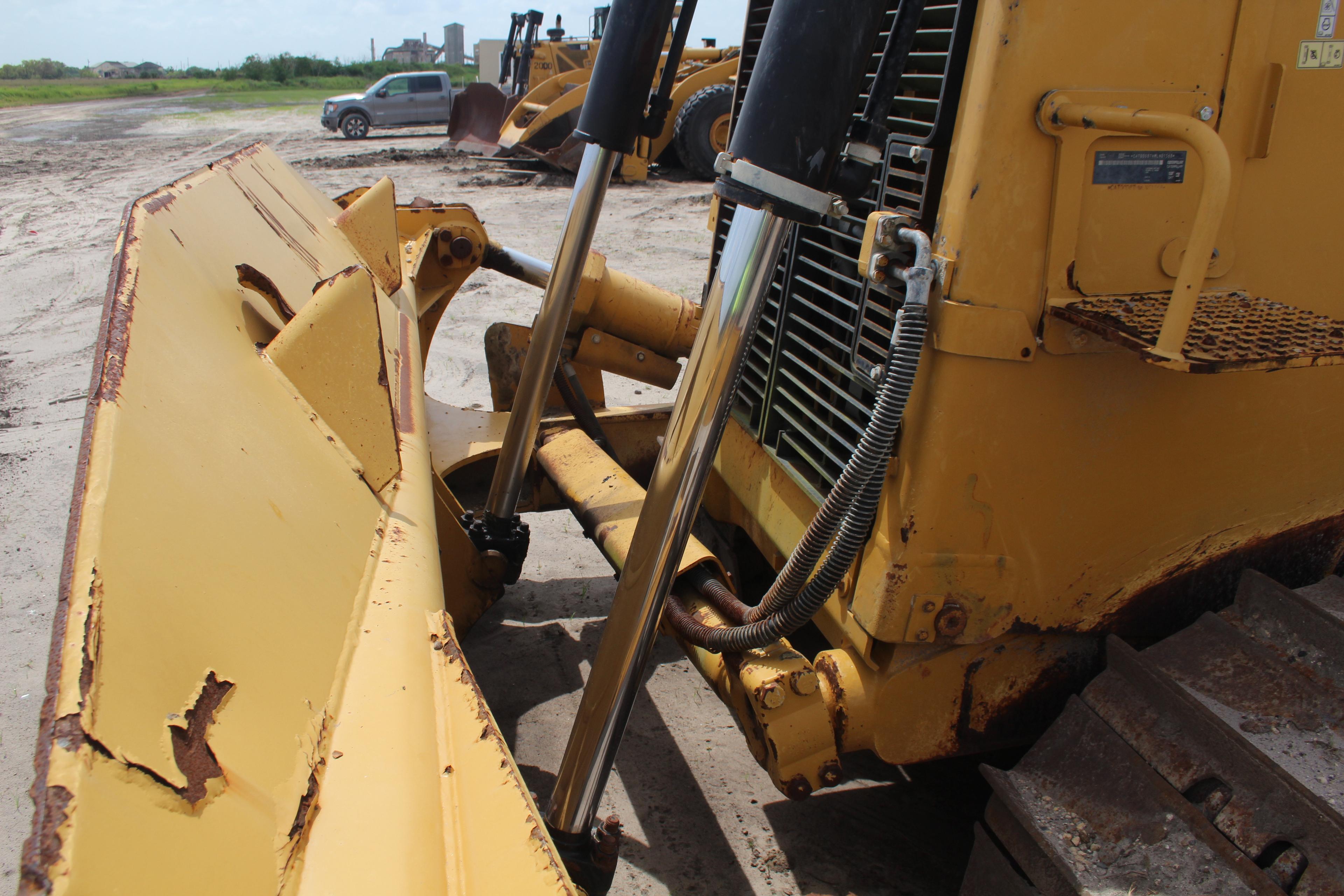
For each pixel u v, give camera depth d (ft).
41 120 86.53
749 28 7.93
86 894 1.91
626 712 5.13
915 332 4.93
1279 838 4.43
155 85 145.79
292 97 123.34
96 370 3.39
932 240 5.34
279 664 3.18
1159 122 4.28
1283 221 5.56
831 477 6.42
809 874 7.36
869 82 6.27
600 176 7.09
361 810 2.97
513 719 9.20
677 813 7.97
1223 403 5.79
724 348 4.60
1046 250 5.11
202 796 2.47
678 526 4.85
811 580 5.51
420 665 3.82
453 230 11.31
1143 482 5.78
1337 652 5.15
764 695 5.92
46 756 2.13
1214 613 5.77
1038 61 4.83
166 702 2.57
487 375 19.61
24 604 11.23
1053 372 5.35
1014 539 5.64
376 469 5.19
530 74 53.31
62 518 13.33
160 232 4.95
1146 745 5.14
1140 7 4.90
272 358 4.98
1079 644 6.29
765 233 4.46
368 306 5.60
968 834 7.80
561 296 7.50
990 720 6.28
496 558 8.61
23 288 25.72
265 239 6.77
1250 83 5.20
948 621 5.69
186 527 3.18
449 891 2.98
